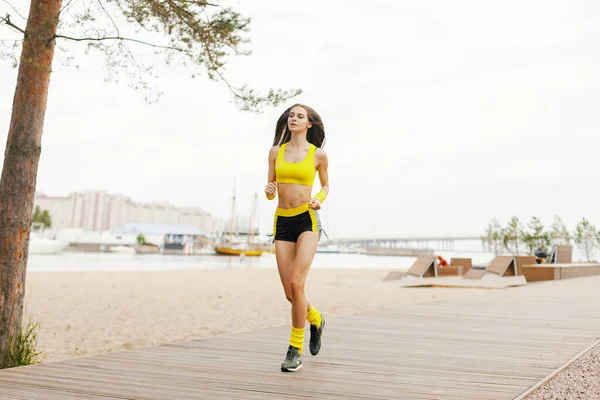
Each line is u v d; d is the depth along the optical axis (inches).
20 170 185.5
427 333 209.2
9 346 180.4
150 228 4375.0
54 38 188.1
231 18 213.3
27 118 187.0
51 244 2613.2
